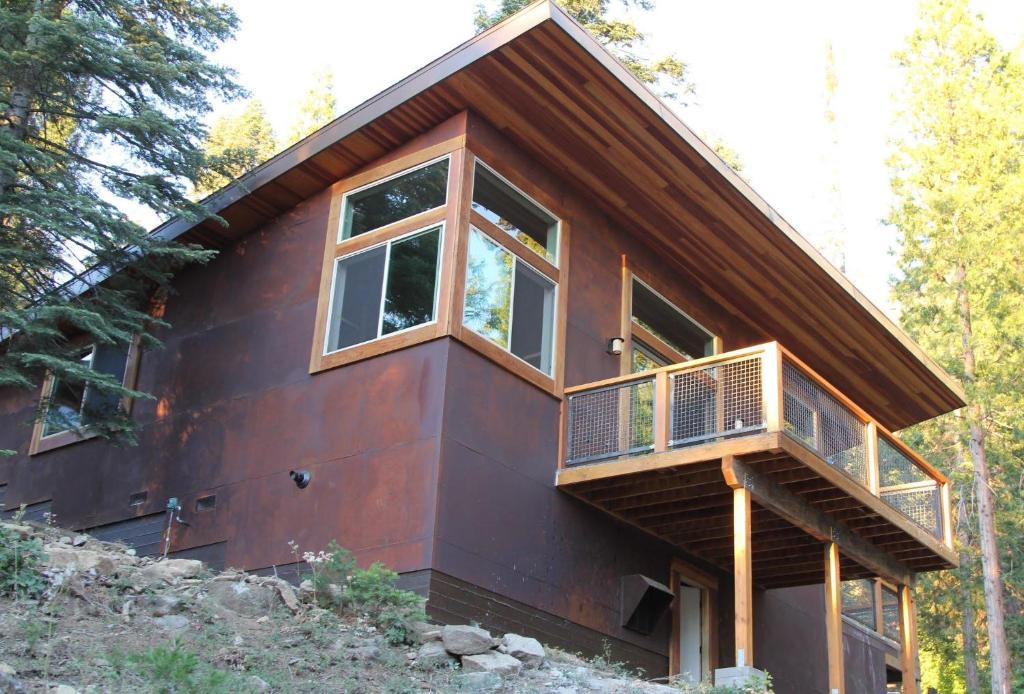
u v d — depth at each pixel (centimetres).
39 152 1176
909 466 1413
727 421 1130
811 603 1700
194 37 1426
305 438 1202
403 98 1176
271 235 1361
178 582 918
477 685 831
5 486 1609
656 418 1170
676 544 1380
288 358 1265
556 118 1202
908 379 1761
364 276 1223
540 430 1209
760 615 1561
